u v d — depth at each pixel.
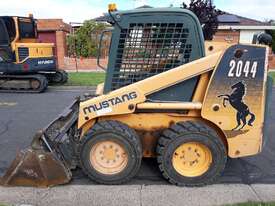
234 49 4.69
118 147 4.86
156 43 4.98
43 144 4.86
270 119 8.91
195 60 4.87
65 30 26.28
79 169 5.40
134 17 4.93
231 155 4.96
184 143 4.79
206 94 4.78
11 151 6.54
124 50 5.03
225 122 4.85
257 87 4.77
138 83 4.84
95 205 4.36
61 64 23.12
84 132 5.07
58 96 13.27
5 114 9.85
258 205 4.23
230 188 4.80
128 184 4.95
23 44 14.19
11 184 4.81
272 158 6.05
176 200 4.46
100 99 4.89
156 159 5.31
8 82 14.34
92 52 25.22
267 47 4.71
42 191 4.71
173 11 4.87
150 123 5.05
